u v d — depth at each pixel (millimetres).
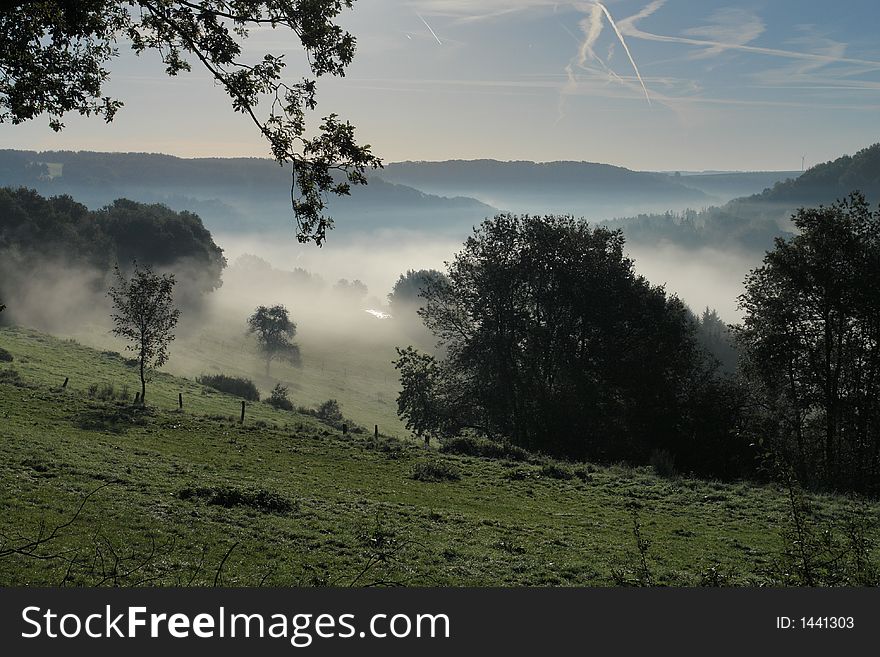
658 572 18719
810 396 48000
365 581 15844
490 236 59625
